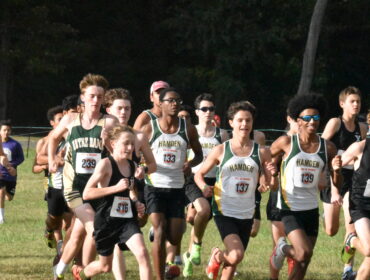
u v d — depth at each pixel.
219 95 71.50
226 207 13.02
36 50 68.75
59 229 16.75
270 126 75.00
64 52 69.44
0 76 69.00
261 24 72.94
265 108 75.12
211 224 23.62
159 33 77.38
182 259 17.33
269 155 13.02
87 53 73.12
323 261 17.86
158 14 77.56
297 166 12.93
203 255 18.31
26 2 67.19
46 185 16.86
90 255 13.02
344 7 73.38
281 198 13.08
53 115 17.00
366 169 12.94
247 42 70.62
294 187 12.95
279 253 13.36
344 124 16.53
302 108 12.89
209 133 16.89
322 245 20.20
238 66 72.50
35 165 17.16
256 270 16.59
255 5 71.38
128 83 77.12
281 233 13.71
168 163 14.55
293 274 12.81
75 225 13.58
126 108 14.06
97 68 76.38
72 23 76.38
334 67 75.19
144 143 13.53
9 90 72.06
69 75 75.62
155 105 15.66
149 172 13.58
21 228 22.02
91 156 13.32
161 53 77.69
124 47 77.06
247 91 74.62
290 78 73.81
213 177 16.56
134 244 11.88
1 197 23.22
